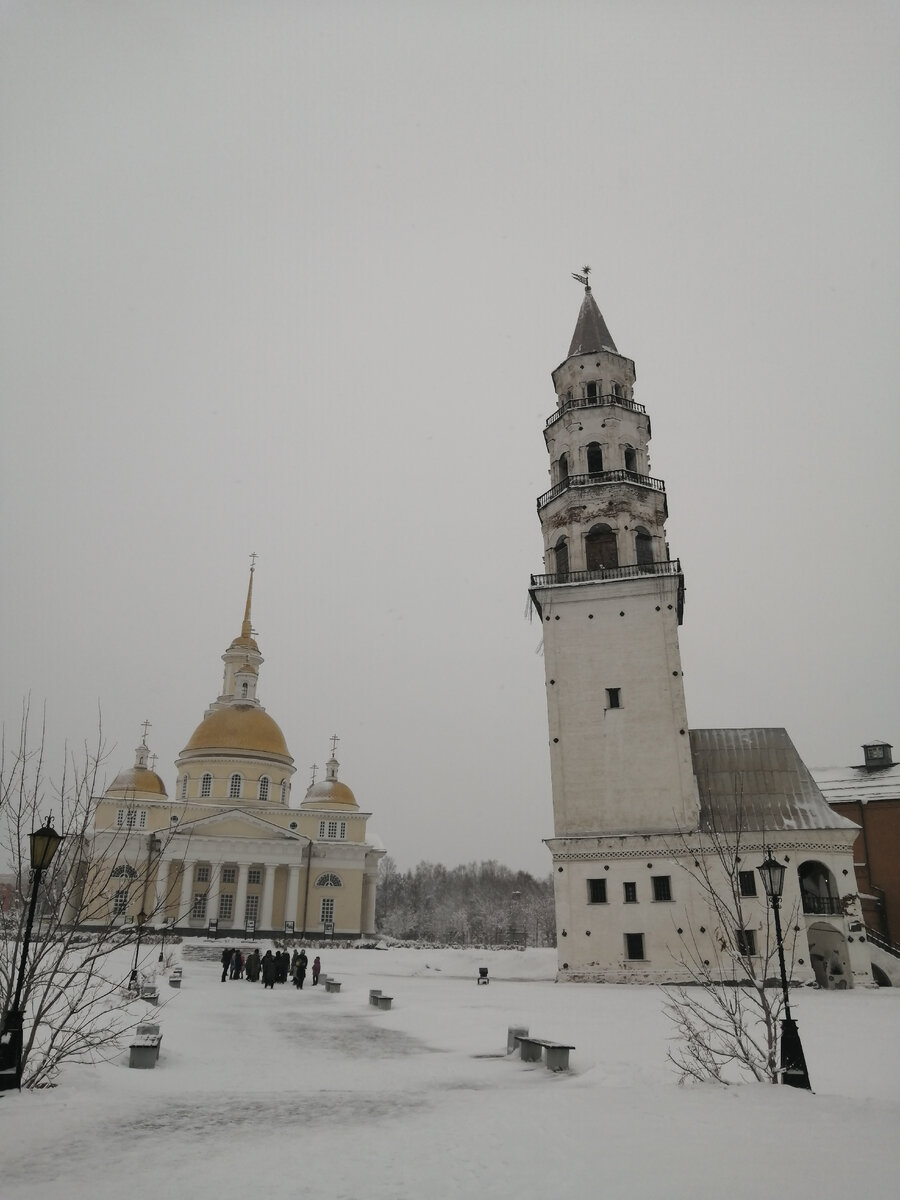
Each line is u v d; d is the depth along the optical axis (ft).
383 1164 32.12
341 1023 92.07
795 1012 99.14
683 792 159.22
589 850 159.43
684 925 150.71
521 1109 41.96
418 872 621.72
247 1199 28.04
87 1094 47.06
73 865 55.83
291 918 281.74
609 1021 90.12
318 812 311.47
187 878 276.21
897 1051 67.36
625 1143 34.14
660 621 170.19
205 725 318.24
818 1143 33.65
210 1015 95.45
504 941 442.50
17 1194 29.09
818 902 153.58
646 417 191.93
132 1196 28.71
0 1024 48.49
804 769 163.94
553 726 169.27
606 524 179.42
